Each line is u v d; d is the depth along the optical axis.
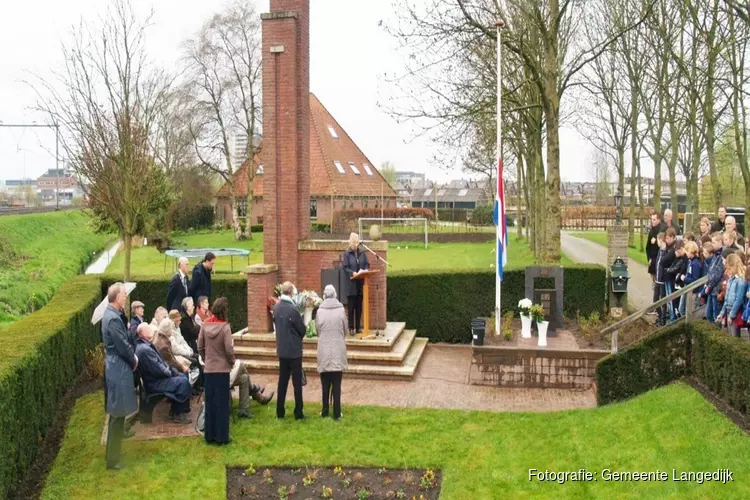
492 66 20.92
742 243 13.98
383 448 8.59
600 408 9.59
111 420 7.88
